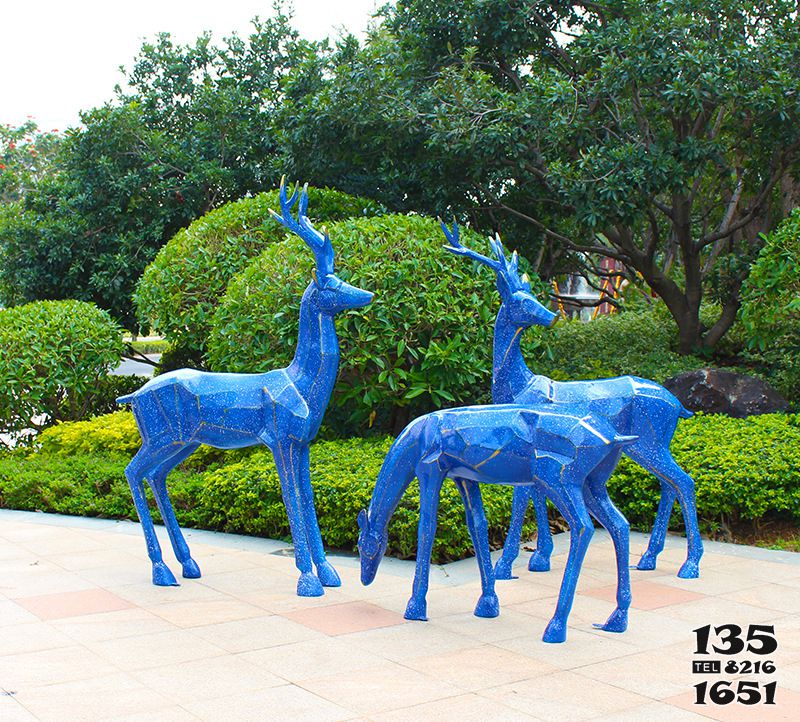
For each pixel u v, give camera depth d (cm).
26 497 800
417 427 492
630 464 703
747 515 676
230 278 930
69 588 552
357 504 629
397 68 987
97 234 1230
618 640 456
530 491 597
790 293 845
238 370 795
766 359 1014
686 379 875
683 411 584
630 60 894
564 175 898
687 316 1067
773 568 596
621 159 879
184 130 1303
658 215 1296
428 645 448
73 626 477
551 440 455
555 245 1173
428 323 762
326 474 669
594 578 577
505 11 998
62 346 985
